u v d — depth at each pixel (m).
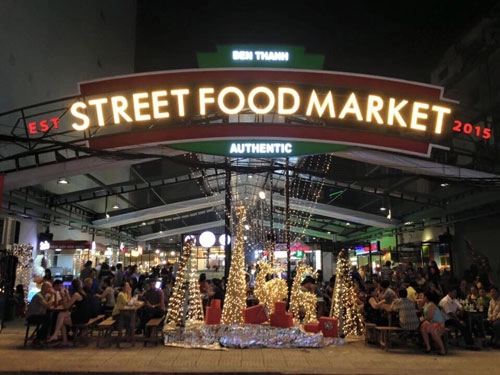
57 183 18.53
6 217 15.70
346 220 30.16
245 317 11.92
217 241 23.11
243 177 25.20
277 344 10.96
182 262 12.86
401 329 10.74
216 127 11.46
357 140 11.58
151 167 29.95
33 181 13.47
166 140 11.48
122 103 11.65
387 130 13.18
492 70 19.97
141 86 11.68
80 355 9.82
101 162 13.73
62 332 11.08
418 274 18.36
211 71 11.70
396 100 11.77
